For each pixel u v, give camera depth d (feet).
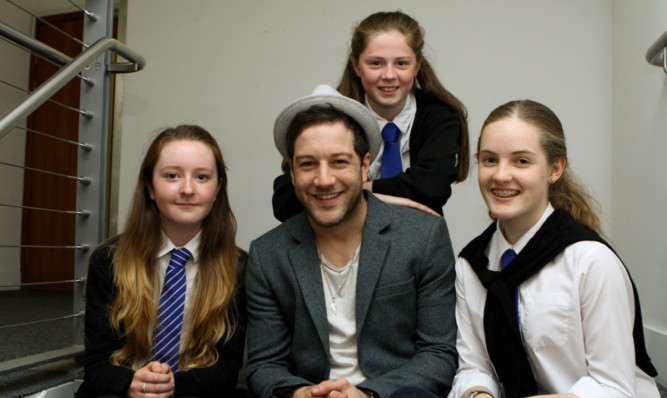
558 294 3.09
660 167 5.36
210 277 4.06
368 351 3.49
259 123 8.82
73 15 11.71
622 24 6.82
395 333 3.52
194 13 9.21
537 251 3.19
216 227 4.19
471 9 7.95
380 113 4.84
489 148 3.33
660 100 5.41
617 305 2.96
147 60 9.39
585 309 3.02
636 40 6.24
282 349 3.72
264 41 8.86
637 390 3.12
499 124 3.31
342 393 2.98
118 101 9.40
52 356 4.60
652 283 5.50
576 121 7.45
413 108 4.91
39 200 11.93
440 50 8.05
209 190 4.00
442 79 8.04
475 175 7.89
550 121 3.37
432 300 3.55
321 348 3.51
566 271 3.12
